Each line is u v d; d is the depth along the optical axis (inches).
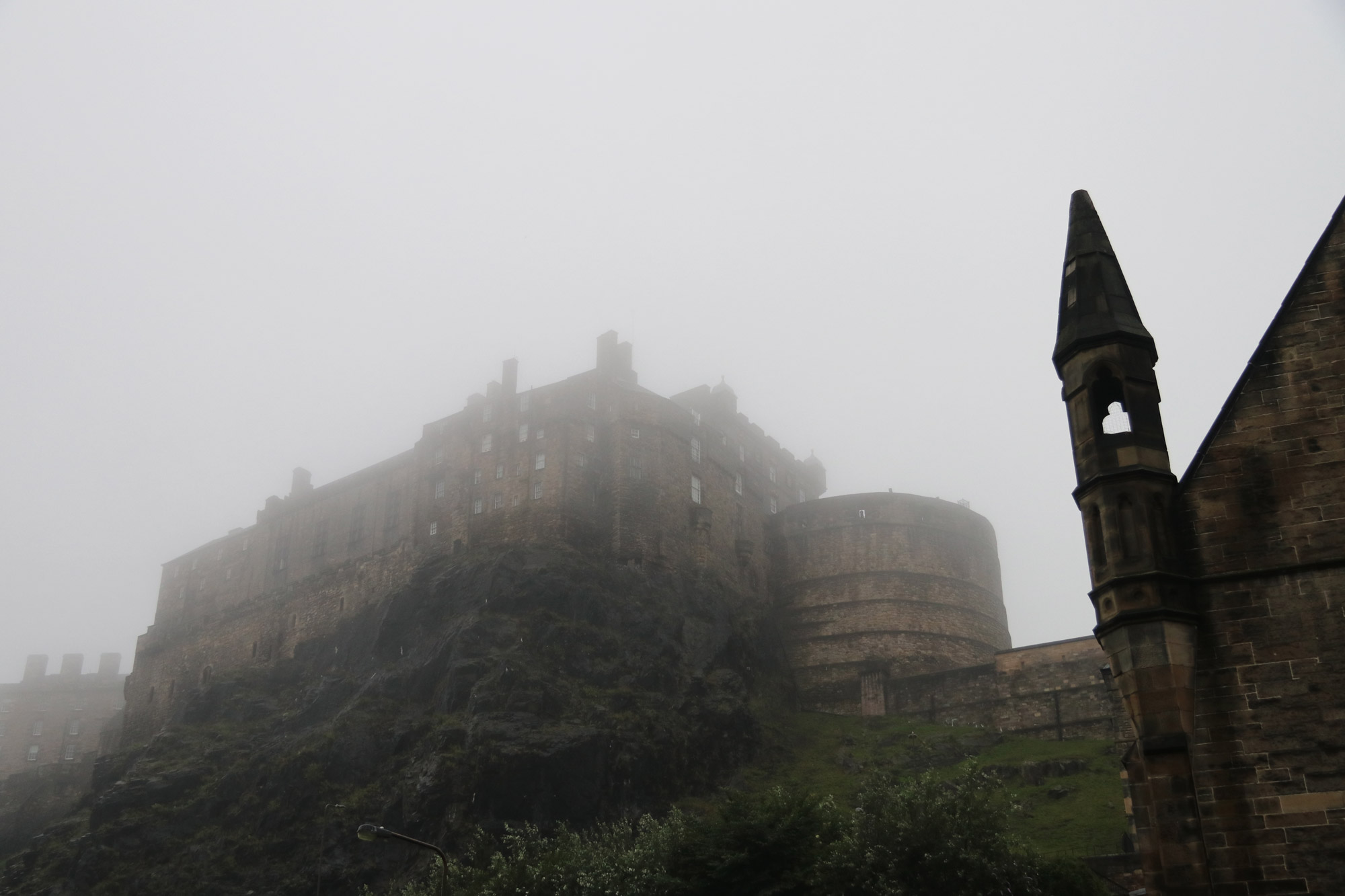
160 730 5290.4
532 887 2190.0
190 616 5497.1
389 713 3656.5
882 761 3651.6
